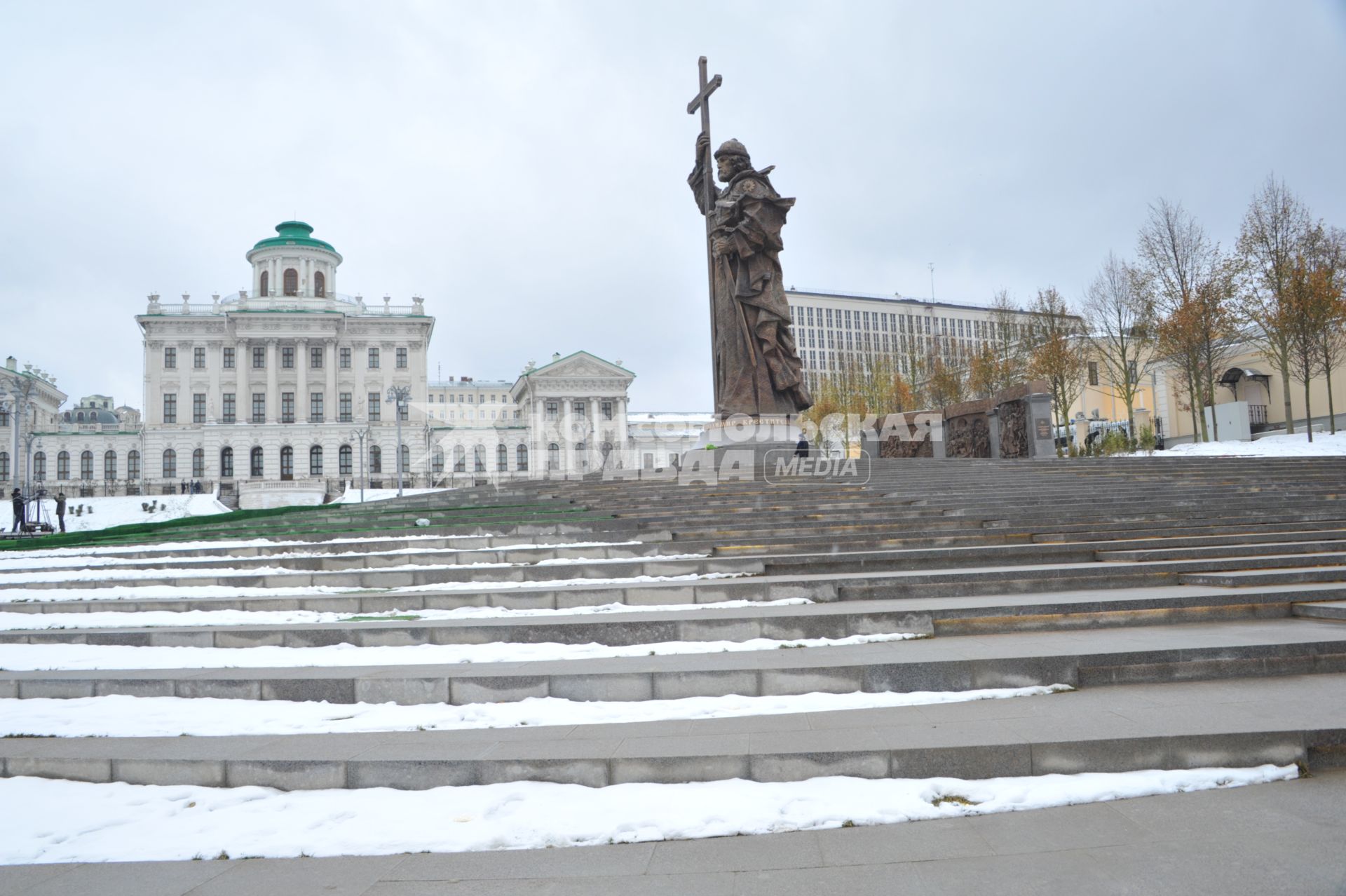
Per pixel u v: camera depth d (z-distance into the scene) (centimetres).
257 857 468
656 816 487
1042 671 688
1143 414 5625
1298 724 554
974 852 438
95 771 582
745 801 503
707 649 806
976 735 555
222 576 1214
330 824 498
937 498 1642
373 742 602
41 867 459
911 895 394
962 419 3466
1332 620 859
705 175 2709
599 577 1150
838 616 834
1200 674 704
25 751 601
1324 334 3659
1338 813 465
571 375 9412
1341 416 4256
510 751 563
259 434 8525
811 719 617
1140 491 1719
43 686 753
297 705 709
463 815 500
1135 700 637
